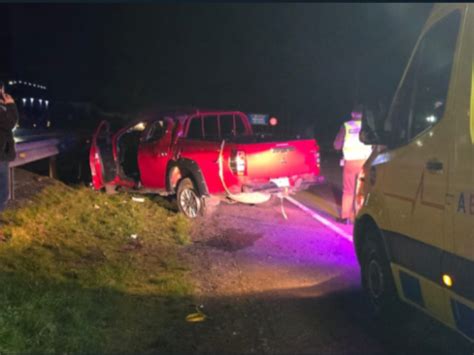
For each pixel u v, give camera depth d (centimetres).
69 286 564
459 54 404
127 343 466
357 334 507
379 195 518
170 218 976
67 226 828
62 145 1329
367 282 561
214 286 647
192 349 470
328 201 1234
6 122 677
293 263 748
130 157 1169
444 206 398
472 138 373
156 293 598
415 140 457
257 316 551
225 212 1078
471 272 361
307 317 549
